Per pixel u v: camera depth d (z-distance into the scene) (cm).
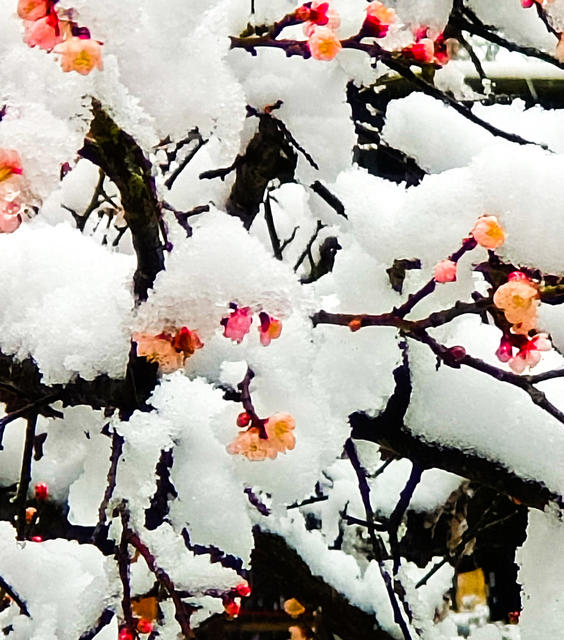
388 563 241
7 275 163
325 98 168
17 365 166
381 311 166
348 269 167
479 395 174
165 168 188
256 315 155
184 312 149
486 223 151
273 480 158
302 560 231
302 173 170
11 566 176
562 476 172
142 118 150
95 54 142
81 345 157
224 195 186
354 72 168
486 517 231
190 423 163
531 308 149
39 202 144
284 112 168
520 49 177
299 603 265
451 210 157
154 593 177
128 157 152
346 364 166
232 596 170
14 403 178
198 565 171
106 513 163
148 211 154
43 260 163
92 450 175
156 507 169
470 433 174
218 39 154
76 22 145
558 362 175
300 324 158
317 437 159
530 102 296
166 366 149
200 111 151
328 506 270
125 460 161
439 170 179
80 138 146
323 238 249
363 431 178
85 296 159
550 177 155
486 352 174
